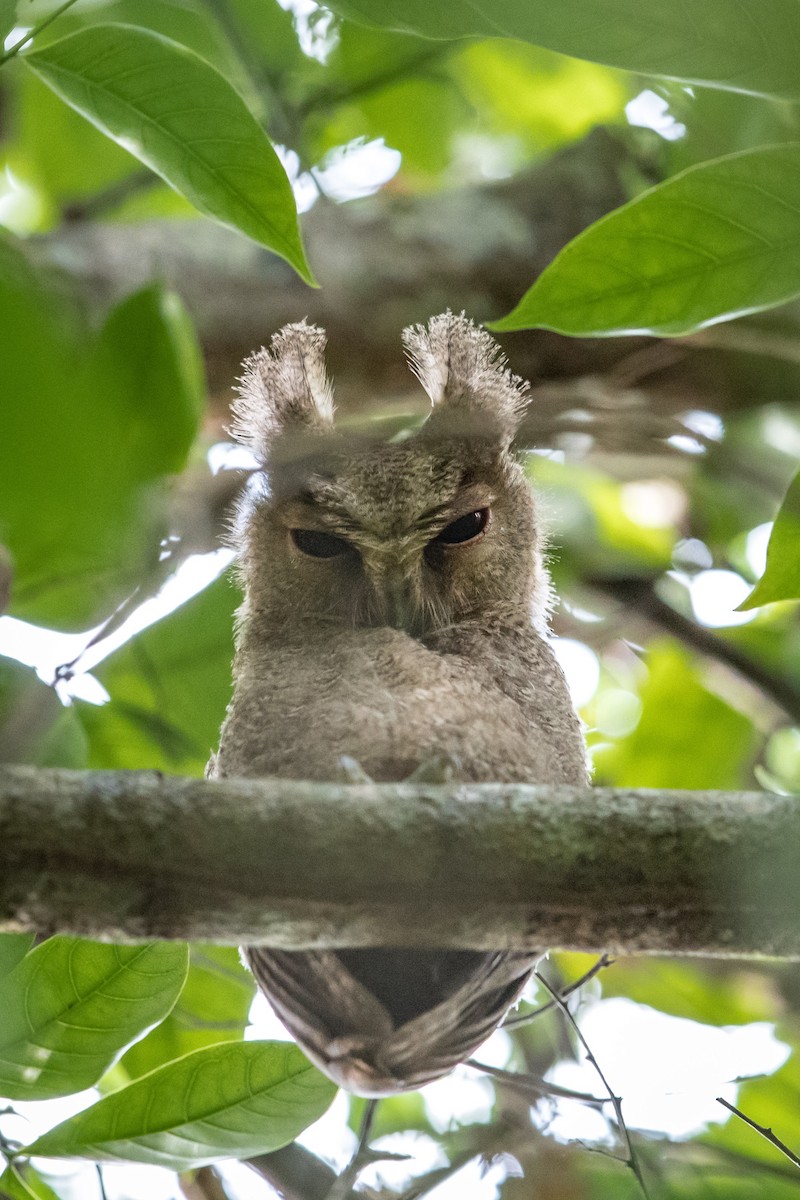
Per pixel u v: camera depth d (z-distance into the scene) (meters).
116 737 10.73
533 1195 11.48
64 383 4.15
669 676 16.84
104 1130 8.21
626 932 7.12
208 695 10.80
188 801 6.74
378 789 6.93
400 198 14.09
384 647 9.16
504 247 13.73
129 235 12.83
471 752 8.30
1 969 8.00
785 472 16.05
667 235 7.14
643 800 7.02
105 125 7.64
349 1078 7.67
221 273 12.86
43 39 13.69
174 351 4.96
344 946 7.17
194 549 10.96
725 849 6.93
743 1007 14.97
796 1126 13.26
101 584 5.88
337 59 15.23
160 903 6.78
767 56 6.52
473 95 17.05
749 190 6.98
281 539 10.38
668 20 6.46
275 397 10.88
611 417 14.59
